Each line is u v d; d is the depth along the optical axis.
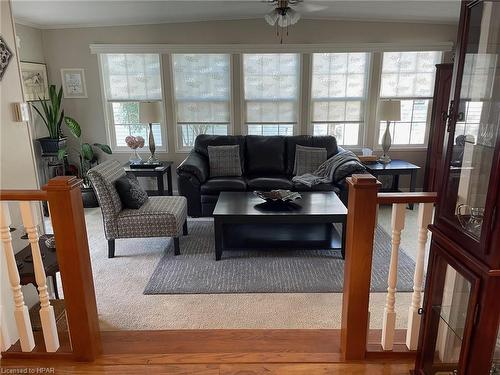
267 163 5.20
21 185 2.52
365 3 4.28
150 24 5.22
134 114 5.58
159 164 5.10
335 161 4.82
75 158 5.66
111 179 3.67
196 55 5.37
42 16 4.54
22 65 4.77
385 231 4.30
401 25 5.24
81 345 1.96
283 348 2.11
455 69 1.51
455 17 4.89
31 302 2.60
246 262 3.57
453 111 1.52
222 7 4.45
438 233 1.64
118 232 3.62
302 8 3.98
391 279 1.90
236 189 4.72
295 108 5.59
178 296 3.01
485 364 1.44
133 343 2.17
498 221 1.28
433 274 1.70
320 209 3.62
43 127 5.25
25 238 2.52
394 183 5.18
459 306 1.60
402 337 2.16
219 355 2.04
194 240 4.10
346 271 1.93
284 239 3.96
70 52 5.31
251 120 5.63
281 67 5.44
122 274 3.38
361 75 5.48
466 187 1.47
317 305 2.86
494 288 1.35
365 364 1.96
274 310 2.80
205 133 5.67
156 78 5.44
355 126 5.68
